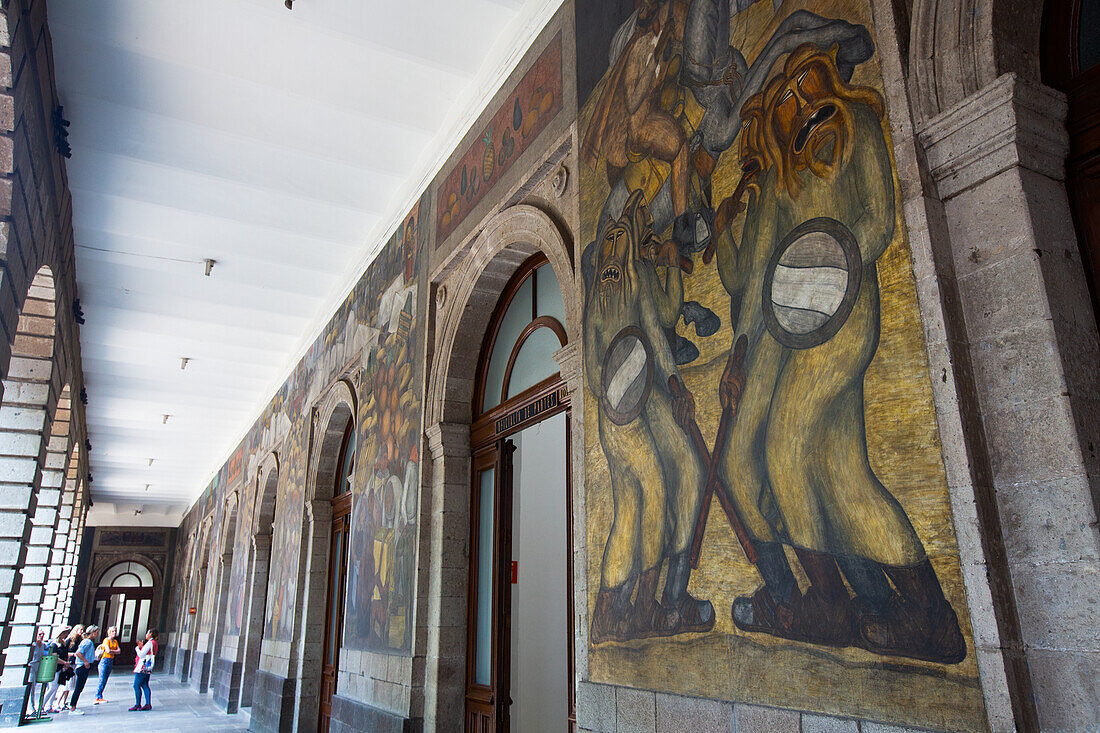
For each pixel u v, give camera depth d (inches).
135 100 329.4
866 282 128.2
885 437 120.8
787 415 138.9
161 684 1074.7
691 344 167.2
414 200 380.5
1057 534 101.7
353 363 454.0
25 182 226.1
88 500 1098.7
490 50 302.2
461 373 314.7
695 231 171.8
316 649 475.5
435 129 353.4
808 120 145.1
